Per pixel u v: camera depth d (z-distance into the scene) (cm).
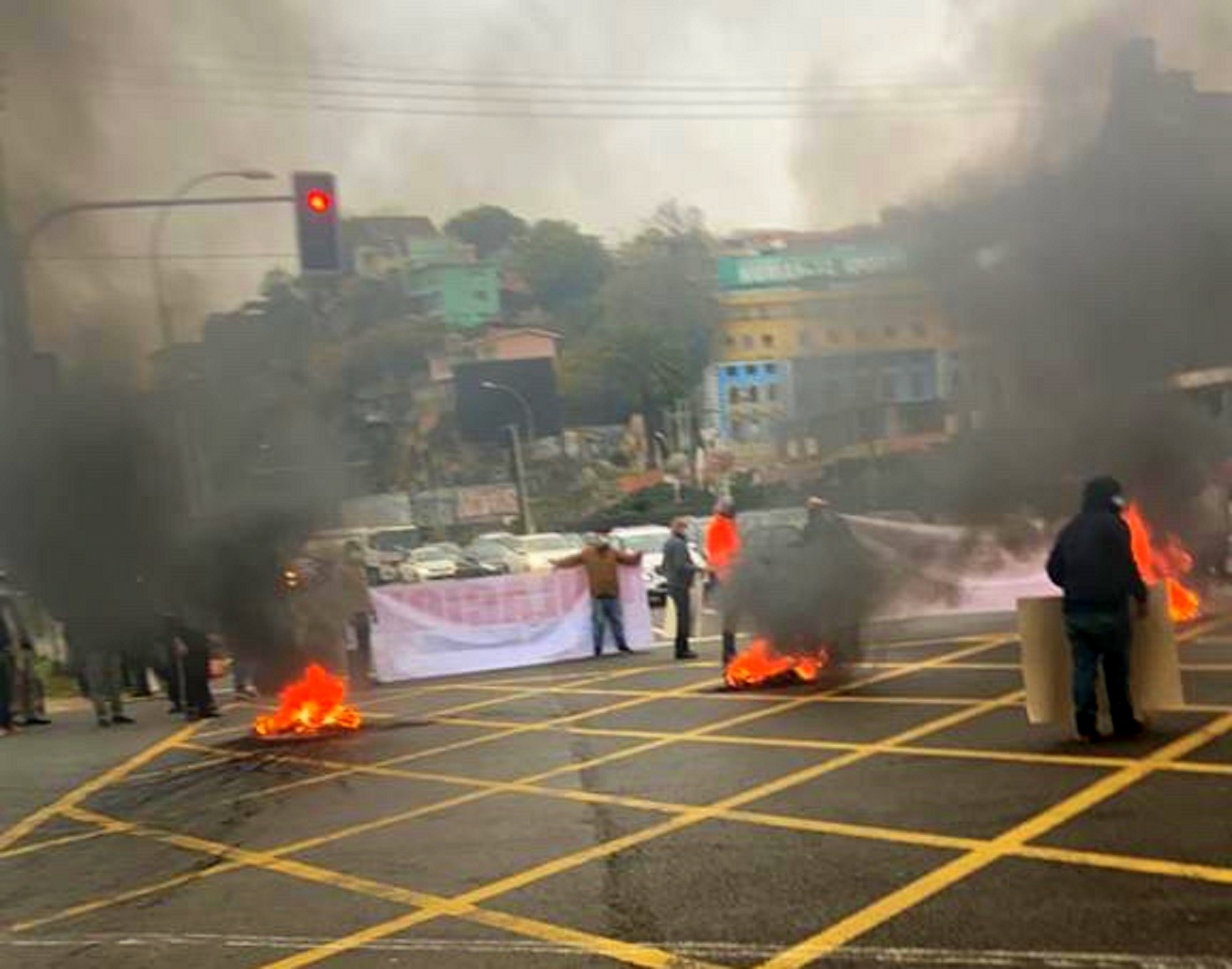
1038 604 704
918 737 734
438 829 625
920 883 464
